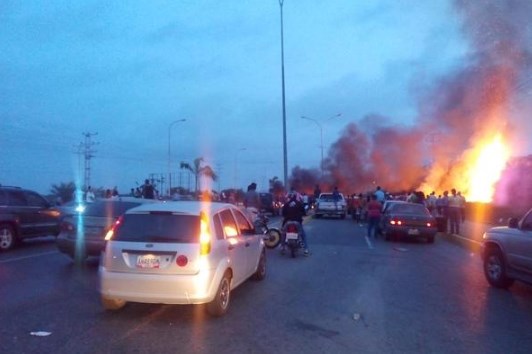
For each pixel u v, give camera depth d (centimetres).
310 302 838
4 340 616
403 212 1944
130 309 767
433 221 1891
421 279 1080
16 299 830
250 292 916
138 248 705
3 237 1467
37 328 668
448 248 1730
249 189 1762
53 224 1636
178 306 788
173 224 723
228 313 757
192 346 600
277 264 1277
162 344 606
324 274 1126
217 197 2741
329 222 3066
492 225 2462
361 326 694
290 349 592
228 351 583
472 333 667
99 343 608
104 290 711
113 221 1172
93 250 1162
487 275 1013
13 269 1129
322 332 663
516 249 922
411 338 640
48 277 1030
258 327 683
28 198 1571
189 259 695
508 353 586
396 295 904
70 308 773
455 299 879
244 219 939
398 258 1427
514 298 894
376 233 2091
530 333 671
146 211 741
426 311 786
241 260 855
